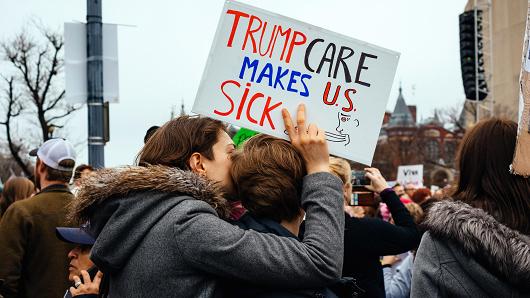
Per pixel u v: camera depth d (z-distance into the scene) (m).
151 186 2.09
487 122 2.42
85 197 2.15
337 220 2.10
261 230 2.16
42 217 4.10
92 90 7.02
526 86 2.17
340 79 2.50
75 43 7.06
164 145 2.38
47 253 4.08
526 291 2.17
